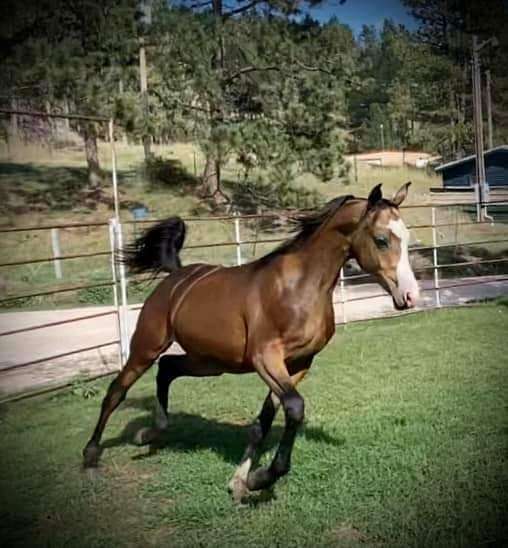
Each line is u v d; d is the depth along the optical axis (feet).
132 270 17.12
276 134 59.00
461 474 13.97
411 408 19.26
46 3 54.70
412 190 99.55
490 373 23.44
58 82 54.70
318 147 60.64
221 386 23.76
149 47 58.23
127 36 56.59
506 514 12.26
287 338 12.72
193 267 15.38
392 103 117.50
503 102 116.26
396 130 132.16
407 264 12.35
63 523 13.08
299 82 60.44
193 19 59.00
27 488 14.82
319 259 12.92
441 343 29.43
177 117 57.57
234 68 62.39
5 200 70.95
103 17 56.29
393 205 12.63
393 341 30.35
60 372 27.68
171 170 83.71
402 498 13.03
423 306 40.91
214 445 17.02
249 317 13.00
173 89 57.77
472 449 15.44
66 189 75.97
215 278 14.16
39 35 57.16
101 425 15.90
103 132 59.52
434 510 12.47
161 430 16.43
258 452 15.99
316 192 65.00
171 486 14.43
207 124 58.75
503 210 87.71
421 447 15.62
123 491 14.49
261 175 65.36
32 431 19.22
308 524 12.25
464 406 19.20
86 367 28.53
